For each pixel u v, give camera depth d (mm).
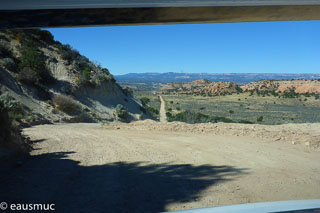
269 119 47781
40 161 6027
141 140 9117
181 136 9516
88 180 4660
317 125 10250
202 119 18953
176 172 5098
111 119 30688
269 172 4918
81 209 3357
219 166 5430
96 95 33344
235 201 3613
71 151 7488
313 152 6457
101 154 7000
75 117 24953
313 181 4379
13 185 4125
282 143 7613
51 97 26328
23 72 25469
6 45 28766
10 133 6734
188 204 3537
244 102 97688
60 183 4402
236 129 9875
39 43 33781
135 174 5035
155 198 3783
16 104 18141
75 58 35812
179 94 166875
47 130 13734
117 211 3320
